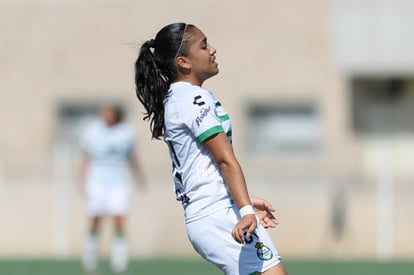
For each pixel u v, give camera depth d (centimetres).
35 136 9119
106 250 6462
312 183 6569
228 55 8812
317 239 6525
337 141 8638
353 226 6481
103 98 9012
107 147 4838
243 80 8788
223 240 2094
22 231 6806
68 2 9031
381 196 6450
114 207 4869
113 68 8988
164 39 2161
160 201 6500
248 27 8775
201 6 8831
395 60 8512
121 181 4878
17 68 9119
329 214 6525
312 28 8675
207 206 2103
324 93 8669
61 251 6731
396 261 5791
